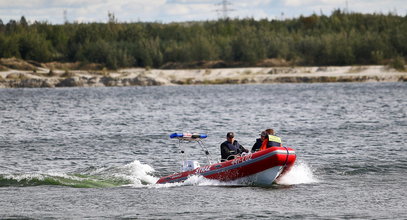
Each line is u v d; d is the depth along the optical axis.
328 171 67.06
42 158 80.50
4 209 50.69
